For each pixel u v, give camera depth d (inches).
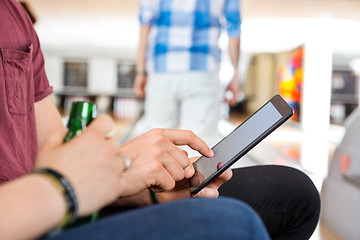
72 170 15.8
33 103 32.1
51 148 17.0
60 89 594.2
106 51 592.7
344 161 72.6
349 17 347.3
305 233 34.3
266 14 347.6
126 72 602.5
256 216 15.6
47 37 525.3
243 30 426.9
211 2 84.6
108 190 16.8
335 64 530.3
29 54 30.7
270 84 573.9
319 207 34.7
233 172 35.5
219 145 29.4
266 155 200.7
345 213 70.4
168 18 84.9
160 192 29.3
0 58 28.1
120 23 416.8
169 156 27.4
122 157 18.5
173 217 14.7
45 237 15.3
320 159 192.4
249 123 28.7
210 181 28.2
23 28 31.8
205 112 88.5
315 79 411.2
